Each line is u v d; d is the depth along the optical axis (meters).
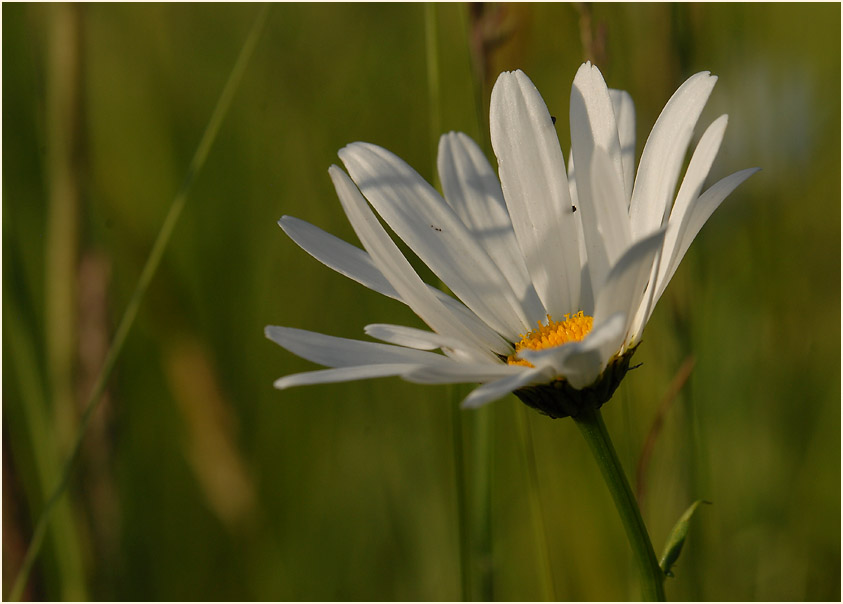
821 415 0.37
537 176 0.34
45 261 0.37
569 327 0.33
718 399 0.37
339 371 0.32
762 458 0.37
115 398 0.36
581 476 0.37
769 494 0.37
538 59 0.37
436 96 0.35
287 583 0.37
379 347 0.33
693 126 0.33
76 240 0.35
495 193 0.34
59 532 0.36
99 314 0.36
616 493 0.32
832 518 0.37
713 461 0.37
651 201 0.33
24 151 0.37
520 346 0.33
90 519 0.36
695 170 0.32
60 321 0.36
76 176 0.35
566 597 0.37
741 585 0.37
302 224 0.33
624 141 0.33
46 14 0.37
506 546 0.37
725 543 0.37
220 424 0.37
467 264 0.34
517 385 0.32
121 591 0.36
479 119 0.35
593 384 0.32
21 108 0.37
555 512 0.37
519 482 0.37
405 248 0.36
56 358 0.36
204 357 0.37
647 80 0.36
